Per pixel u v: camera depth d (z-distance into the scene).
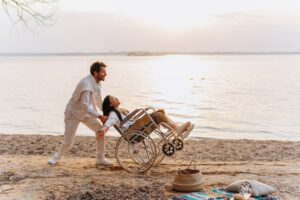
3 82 63.59
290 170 9.47
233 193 7.48
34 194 7.48
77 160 10.60
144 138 9.10
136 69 122.69
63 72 101.06
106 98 9.27
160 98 37.47
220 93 43.12
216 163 10.44
